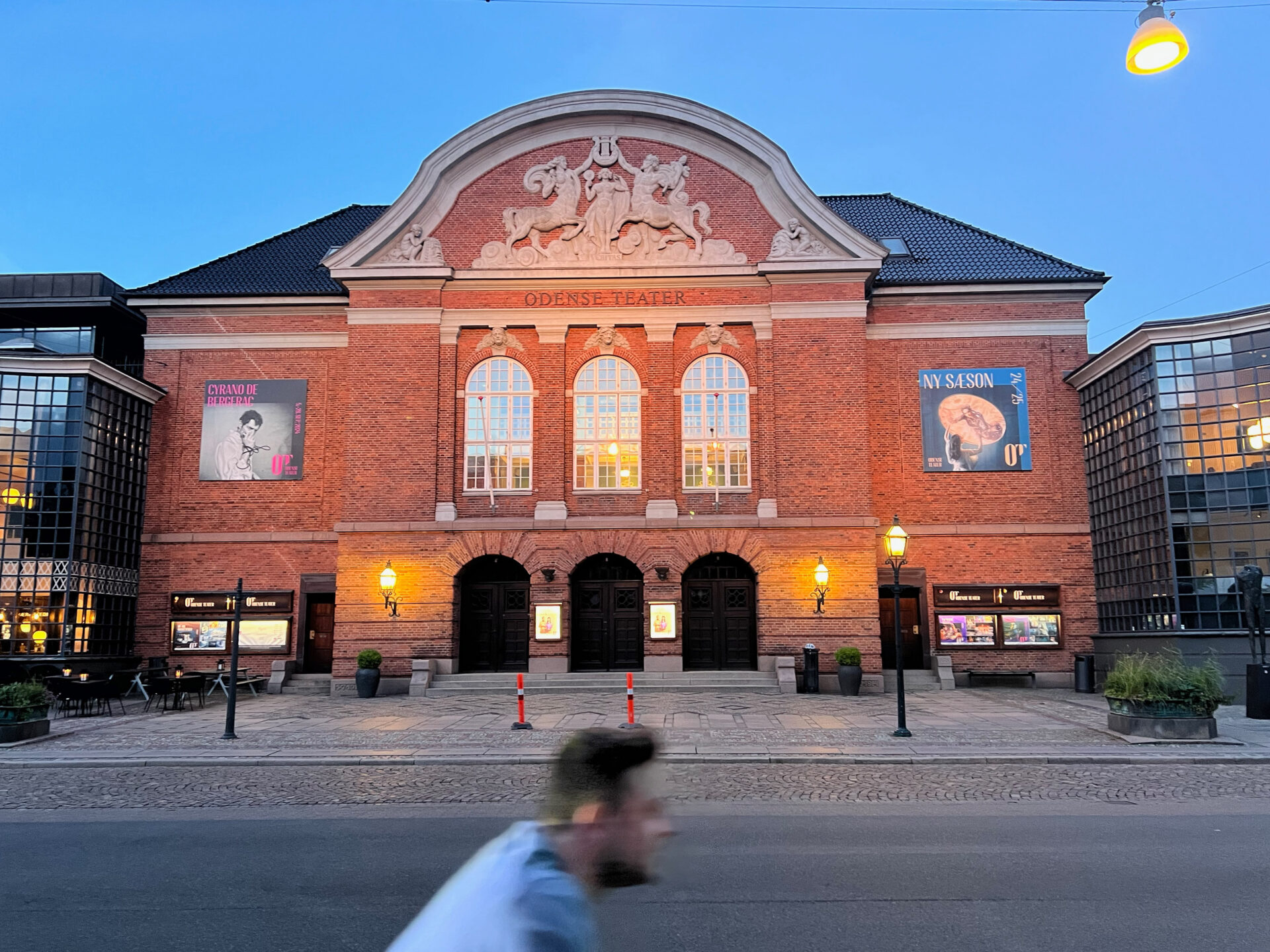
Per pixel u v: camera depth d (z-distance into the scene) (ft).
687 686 82.74
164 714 71.05
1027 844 29.86
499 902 7.08
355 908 23.48
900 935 21.09
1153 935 20.99
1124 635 81.20
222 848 30.25
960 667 90.22
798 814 35.01
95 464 86.12
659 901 23.71
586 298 90.38
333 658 88.74
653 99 91.50
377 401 88.84
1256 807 36.29
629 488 88.63
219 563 93.91
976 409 93.45
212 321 96.58
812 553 85.71
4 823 34.78
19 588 81.10
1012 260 99.04
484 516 88.12
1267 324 72.84
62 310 97.60
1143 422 80.07
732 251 90.53
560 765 8.67
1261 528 72.33
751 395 89.56
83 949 20.75
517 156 92.48
